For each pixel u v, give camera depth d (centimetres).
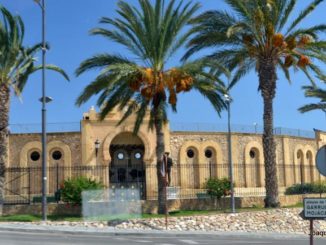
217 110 2880
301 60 2656
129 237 2048
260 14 2577
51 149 3775
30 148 3772
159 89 2639
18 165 3747
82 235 2100
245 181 4041
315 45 2678
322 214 1005
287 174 4259
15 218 2619
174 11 2642
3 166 2773
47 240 1798
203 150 3966
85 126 3744
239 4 2569
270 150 2808
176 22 2641
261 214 2608
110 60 2594
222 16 2641
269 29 2667
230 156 2898
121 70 2392
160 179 2708
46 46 2883
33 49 2883
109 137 3756
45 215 2552
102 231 2177
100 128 3766
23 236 1961
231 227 2452
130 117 3800
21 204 2850
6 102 2811
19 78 2883
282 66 2964
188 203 2998
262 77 2789
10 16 2759
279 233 2298
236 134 4078
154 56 2645
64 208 2798
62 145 3772
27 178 3725
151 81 2592
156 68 2662
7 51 2789
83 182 2797
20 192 3700
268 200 2814
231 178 2856
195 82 2647
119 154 3900
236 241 1905
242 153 4084
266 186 2819
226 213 2661
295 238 2111
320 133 4800
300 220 2603
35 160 3778
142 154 3919
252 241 1916
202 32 2681
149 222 2438
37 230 2211
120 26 2633
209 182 3111
